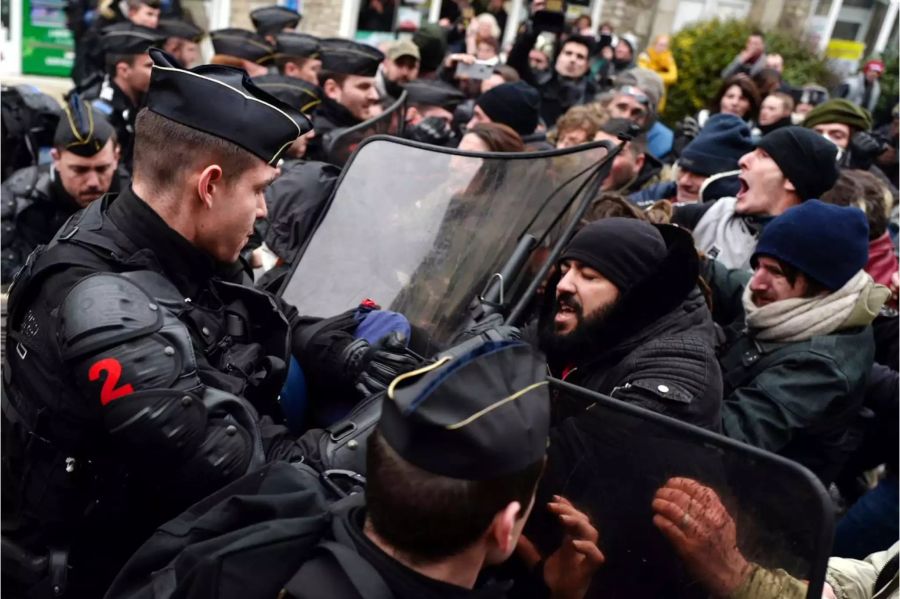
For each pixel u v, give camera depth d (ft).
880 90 27.63
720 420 5.21
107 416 3.80
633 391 4.94
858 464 7.68
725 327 7.07
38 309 4.10
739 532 3.23
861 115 13.82
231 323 4.59
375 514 3.02
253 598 3.01
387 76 16.29
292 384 5.04
